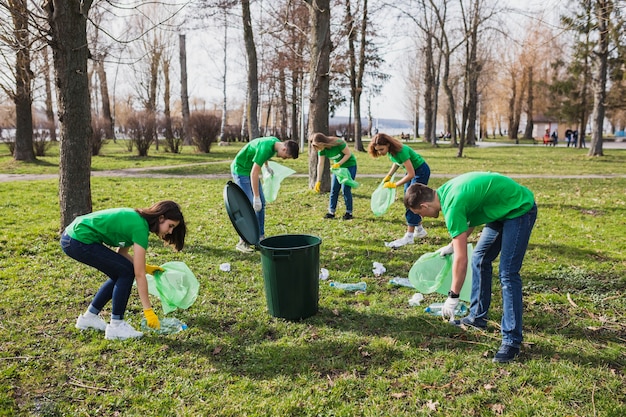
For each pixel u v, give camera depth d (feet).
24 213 28.07
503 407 9.77
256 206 20.06
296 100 114.21
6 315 13.99
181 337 12.85
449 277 14.02
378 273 17.94
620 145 129.80
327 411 9.74
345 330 13.29
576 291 16.21
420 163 21.29
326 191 35.65
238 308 14.76
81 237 12.08
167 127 85.46
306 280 13.65
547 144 130.41
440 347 12.28
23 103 60.44
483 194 11.48
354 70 89.04
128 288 12.58
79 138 21.67
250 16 63.31
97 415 9.65
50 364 11.45
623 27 48.49
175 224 12.55
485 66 127.34
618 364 11.41
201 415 9.59
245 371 11.21
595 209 30.81
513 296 11.48
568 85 84.79
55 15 20.18
